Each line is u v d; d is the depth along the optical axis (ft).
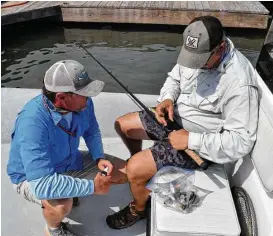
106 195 7.28
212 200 5.52
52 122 5.25
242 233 5.44
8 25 23.76
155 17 23.81
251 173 5.91
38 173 5.01
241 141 5.41
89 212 6.87
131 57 20.59
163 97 6.98
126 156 8.63
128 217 6.40
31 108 5.18
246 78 5.39
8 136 8.97
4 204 7.04
